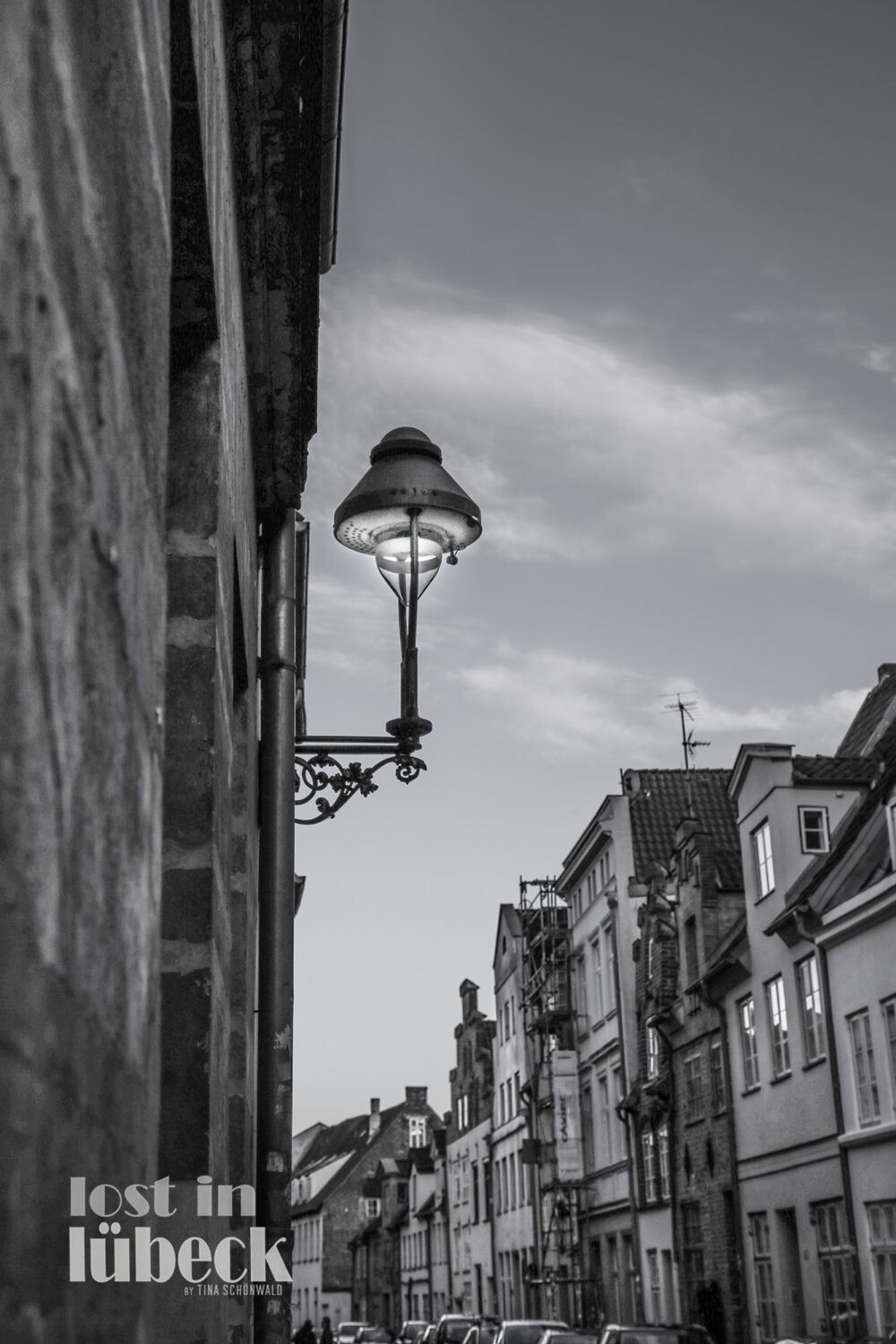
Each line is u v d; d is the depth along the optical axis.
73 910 1.01
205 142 2.63
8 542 0.86
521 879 50.88
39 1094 0.89
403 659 6.65
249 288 4.60
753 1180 25.86
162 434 1.67
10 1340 0.82
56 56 1.04
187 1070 2.40
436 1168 68.88
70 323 1.08
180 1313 2.30
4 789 0.84
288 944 5.27
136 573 1.39
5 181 0.88
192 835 2.50
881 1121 20.45
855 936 21.34
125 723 1.29
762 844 25.72
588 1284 40.84
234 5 3.59
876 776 25.03
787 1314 24.03
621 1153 37.88
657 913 32.41
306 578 8.30
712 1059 28.42
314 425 5.58
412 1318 72.69
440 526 6.59
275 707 5.61
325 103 5.32
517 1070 52.16
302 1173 108.50
